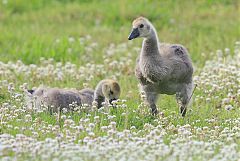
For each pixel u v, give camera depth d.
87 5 34.56
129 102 19.72
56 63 25.14
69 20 32.56
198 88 21.06
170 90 18.53
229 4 34.44
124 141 14.90
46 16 33.09
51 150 13.74
